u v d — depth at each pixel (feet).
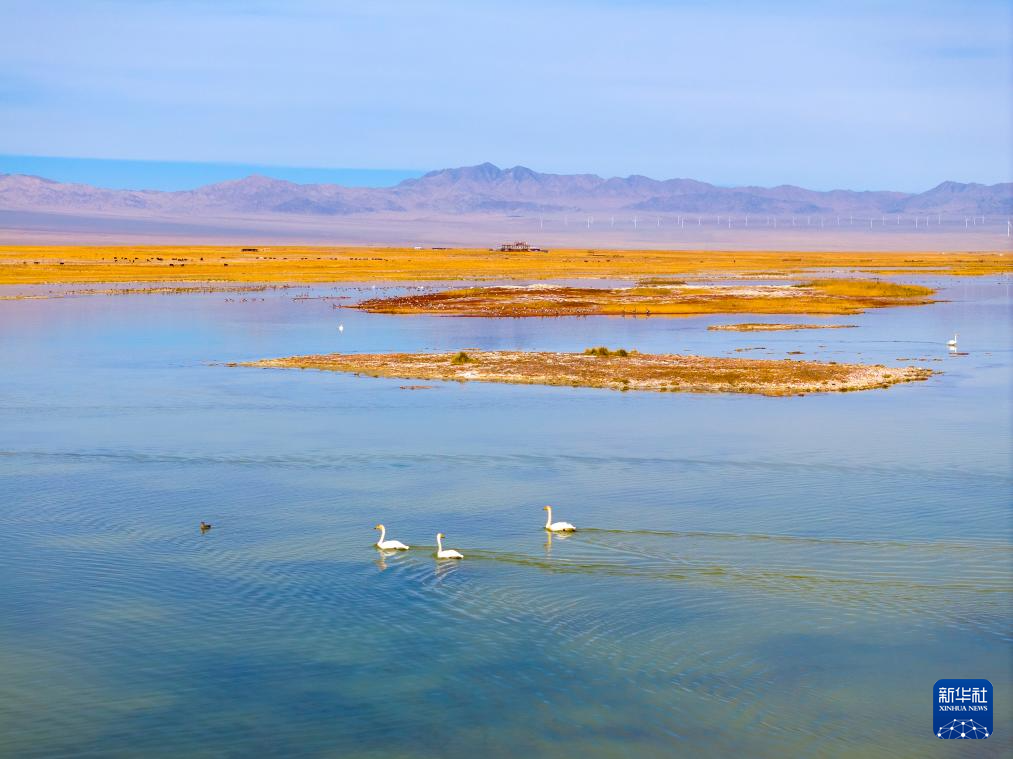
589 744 79.56
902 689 87.30
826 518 132.77
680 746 79.30
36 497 144.97
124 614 103.04
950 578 111.14
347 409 208.44
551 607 104.17
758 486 148.46
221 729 82.07
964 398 220.43
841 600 105.50
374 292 549.13
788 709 84.23
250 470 159.74
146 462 165.07
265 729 81.87
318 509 139.33
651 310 425.69
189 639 97.40
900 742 79.46
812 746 79.10
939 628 98.58
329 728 81.66
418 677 89.97
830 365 260.62
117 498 144.66
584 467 160.45
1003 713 83.20
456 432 185.68
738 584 109.70
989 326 369.50
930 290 520.83
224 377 251.39
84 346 313.73
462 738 80.48
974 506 137.80
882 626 99.35
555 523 128.06
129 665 92.12
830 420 195.83
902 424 191.83
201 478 155.43
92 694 87.04
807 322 382.83
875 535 126.00
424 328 366.63
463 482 152.46
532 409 207.41
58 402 217.77
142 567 116.37
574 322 386.52
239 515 136.46
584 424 192.24
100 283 618.44
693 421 194.90
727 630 98.48
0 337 337.72
